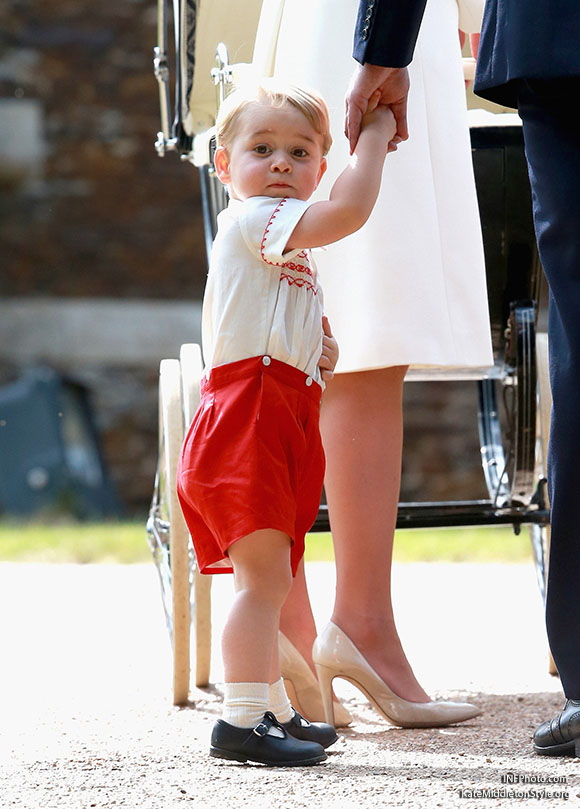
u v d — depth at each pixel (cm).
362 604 831
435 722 812
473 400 3788
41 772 680
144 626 1294
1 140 4016
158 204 4141
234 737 679
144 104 4112
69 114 4081
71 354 4016
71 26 4072
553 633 681
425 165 817
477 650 1150
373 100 712
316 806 584
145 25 4094
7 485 3675
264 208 704
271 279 705
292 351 699
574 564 671
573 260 669
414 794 604
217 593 1498
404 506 940
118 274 4125
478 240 844
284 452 691
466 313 834
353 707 906
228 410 689
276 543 682
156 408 4022
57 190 4097
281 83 732
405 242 806
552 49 645
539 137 675
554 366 680
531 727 798
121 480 3947
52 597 1514
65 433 3941
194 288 4150
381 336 800
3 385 3991
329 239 686
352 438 835
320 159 740
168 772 671
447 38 842
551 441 680
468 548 2073
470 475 3762
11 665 1079
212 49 909
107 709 889
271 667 722
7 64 4044
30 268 4084
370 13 687
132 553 1981
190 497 693
